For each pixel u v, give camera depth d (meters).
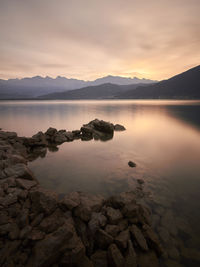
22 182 8.91
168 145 21.19
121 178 11.65
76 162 15.02
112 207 7.67
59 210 6.84
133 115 66.44
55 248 4.97
